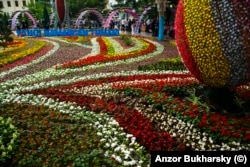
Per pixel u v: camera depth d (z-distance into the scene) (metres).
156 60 12.40
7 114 6.33
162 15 20.00
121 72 10.14
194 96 6.75
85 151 4.81
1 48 16.89
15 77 9.94
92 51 15.62
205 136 5.29
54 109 6.61
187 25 5.82
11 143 4.95
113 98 7.26
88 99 7.20
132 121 5.85
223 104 6.37
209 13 5.51
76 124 5.84
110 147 5.00
